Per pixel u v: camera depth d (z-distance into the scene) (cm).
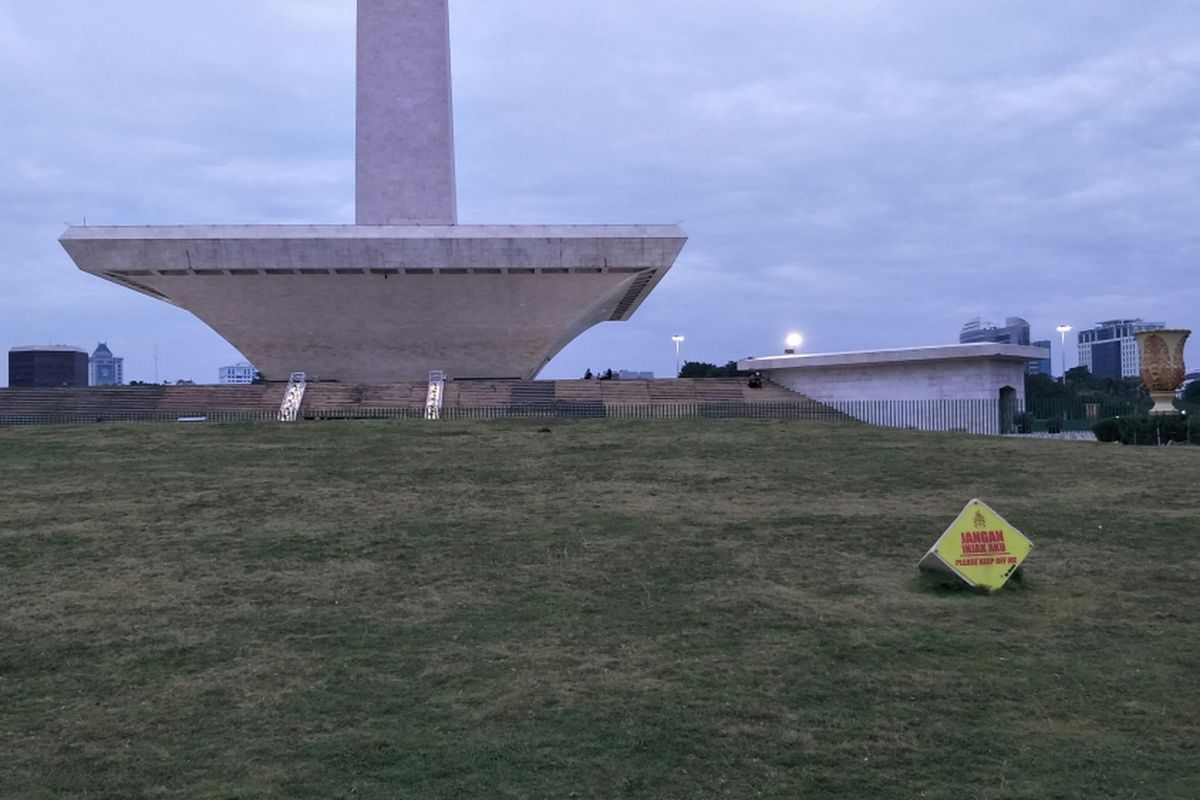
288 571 1132
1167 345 2608
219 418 3581
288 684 763
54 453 2116
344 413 3619
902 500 1563
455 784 585
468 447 2162
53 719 700
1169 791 571
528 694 729
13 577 1118
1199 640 852
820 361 4022
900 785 581
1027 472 1806
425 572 1116
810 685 742
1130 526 1334
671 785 582
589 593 1019
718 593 1013
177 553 1227
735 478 1772
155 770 613
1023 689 734
